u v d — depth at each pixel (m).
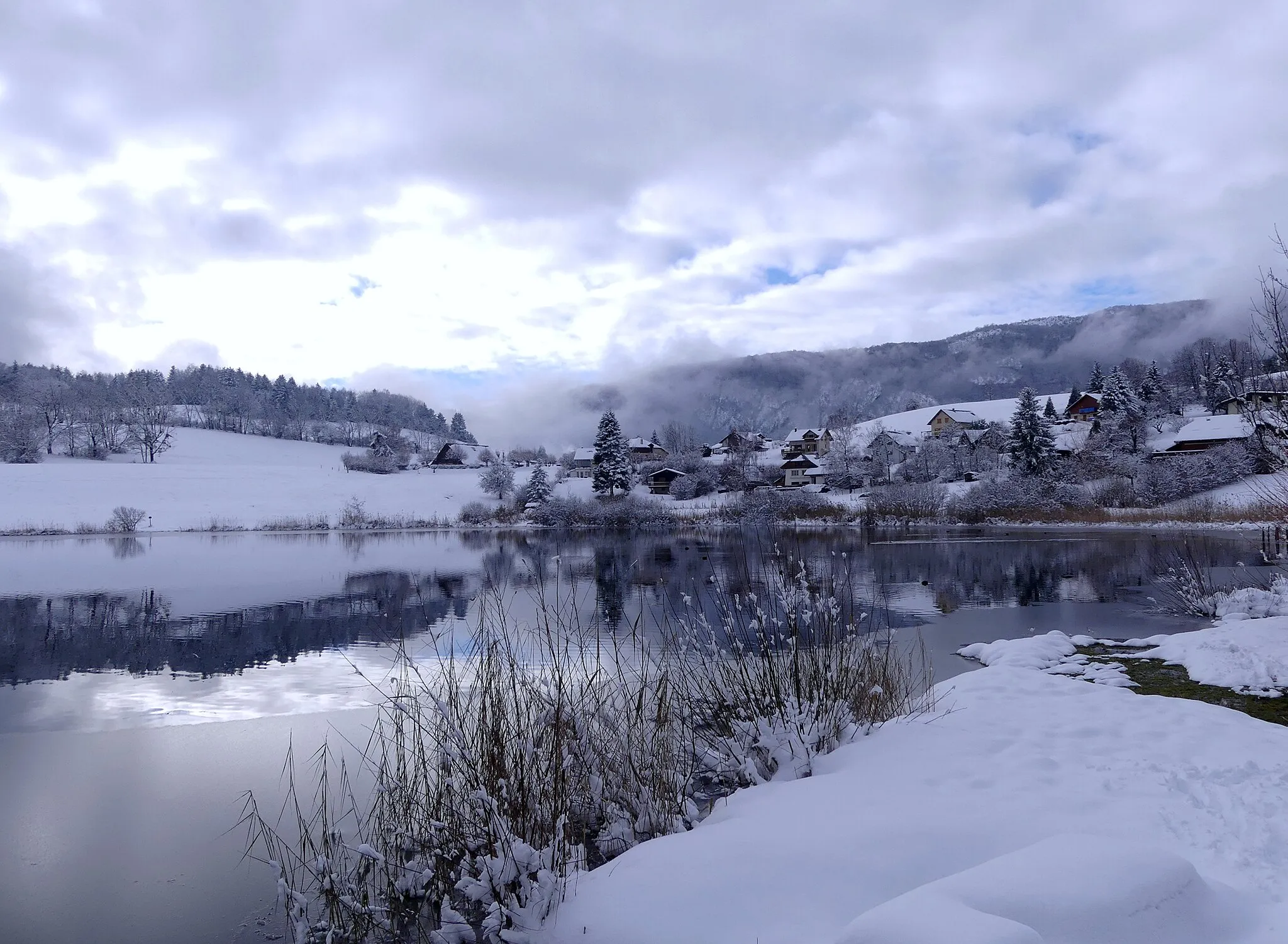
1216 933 2.61
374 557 31.91
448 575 24.06
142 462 85.19
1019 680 7.64
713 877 3.28
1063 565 23.69
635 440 102.94
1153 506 49.44
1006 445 65.25
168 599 19.11
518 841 3.71
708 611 13.06
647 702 5.70
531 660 6.15
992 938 2.16
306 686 9.97
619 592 17.95
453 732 4.48
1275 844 3.37
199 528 53.34
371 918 3.95
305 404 143.88
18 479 61.47
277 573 25.34
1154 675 8.34
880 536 40.91
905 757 5.10
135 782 6.41
